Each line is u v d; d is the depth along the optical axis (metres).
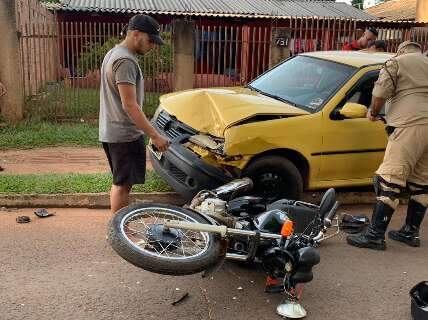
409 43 5.35
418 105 5.11
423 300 3.93
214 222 3.94
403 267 4.88
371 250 5.23
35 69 10.85
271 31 11.41
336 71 6.15
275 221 4.04
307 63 6.59
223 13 15.82
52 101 10.14
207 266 3.67
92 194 5.89
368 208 6.54
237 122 5.25
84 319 3.65
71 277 4.24
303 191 5.86
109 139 4.53
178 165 5.25
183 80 11.16
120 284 4.19
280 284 4.05
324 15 18.16
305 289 4.32
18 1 10.09
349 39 11.90
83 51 10.68
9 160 7.53
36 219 5.44
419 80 5.14
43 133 8.90
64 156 7.90
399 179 5.15
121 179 4.65
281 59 11.45
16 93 9.38
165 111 5.93
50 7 15.33
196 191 5.17
